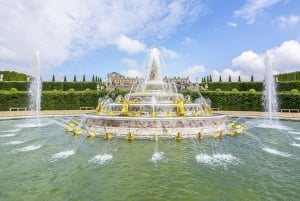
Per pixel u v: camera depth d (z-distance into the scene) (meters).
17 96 55.81
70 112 56.44
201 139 25.03
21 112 52.28
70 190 12.58
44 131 31.00
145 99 34.56
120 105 32.28
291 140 25.83
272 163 17.34
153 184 13.31
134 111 31.08
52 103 59.97
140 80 42.03
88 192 12.33
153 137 24.19
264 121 44.22
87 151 20.33
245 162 17.53
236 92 60.59
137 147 21.48
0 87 65.19
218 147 21.97
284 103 54.28
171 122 25.81
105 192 12.31
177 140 24.16
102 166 16.39
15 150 20.95
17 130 31.92
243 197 11.79
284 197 11.79
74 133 27.78
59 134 28.59
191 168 16.05
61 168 16.05
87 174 14.91
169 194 12.07
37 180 13.96
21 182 13.66
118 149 20.83
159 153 19.56
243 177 14.46
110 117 26.84
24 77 91.44
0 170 15.70
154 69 41.97
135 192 12.30
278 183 13.55
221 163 17.27
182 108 29.72
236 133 27.81
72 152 20.09
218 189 12.70
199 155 19.17
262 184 13.40
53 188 12.84
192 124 26.53
